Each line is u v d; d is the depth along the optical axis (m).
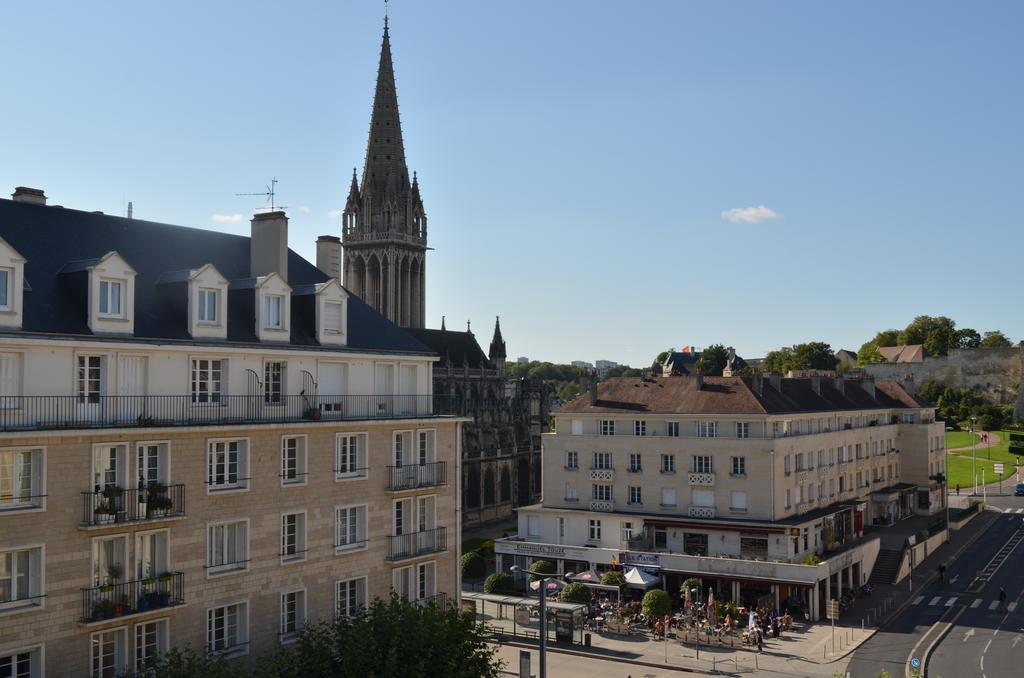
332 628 43.56
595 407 99.19
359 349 50.34
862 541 97.69
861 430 112.06
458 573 54.84
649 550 91.62
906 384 138.62
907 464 125.88
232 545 43.19
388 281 183.12
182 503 40.56
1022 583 94.88
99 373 39.09
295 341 47.53
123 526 38.25
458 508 55.12
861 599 89.12
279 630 44.72
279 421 44.78
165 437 40.22
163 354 41.09
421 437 53.31
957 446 196.62
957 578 98.25
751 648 71.88
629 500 95.06
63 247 42.72
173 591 40.06
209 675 36.25
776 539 85.88
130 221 47.75
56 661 36.41
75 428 36.84
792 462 92.00
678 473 92.44
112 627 38.19
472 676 41.91
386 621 41.78
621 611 78.69
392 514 50.84
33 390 36.78
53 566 36.47
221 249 51.31
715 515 90.12
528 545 94.88
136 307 42.22
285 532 45.50
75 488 37.25
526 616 78.12
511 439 168.25
